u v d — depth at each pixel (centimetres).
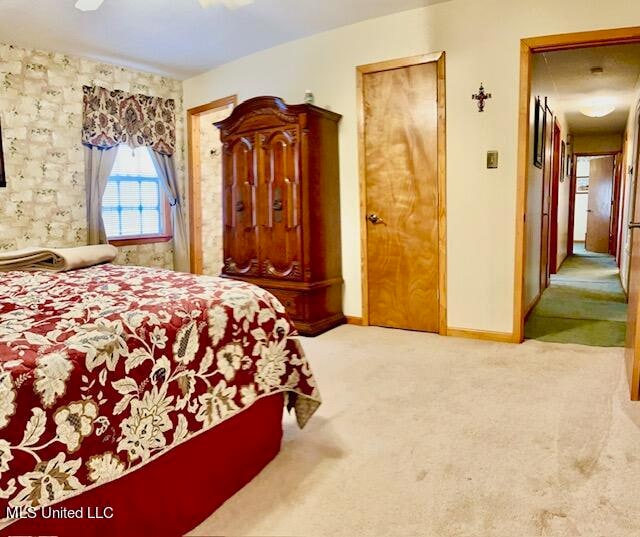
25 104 421
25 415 115
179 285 204
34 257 349
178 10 353
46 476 119
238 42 426
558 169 676
